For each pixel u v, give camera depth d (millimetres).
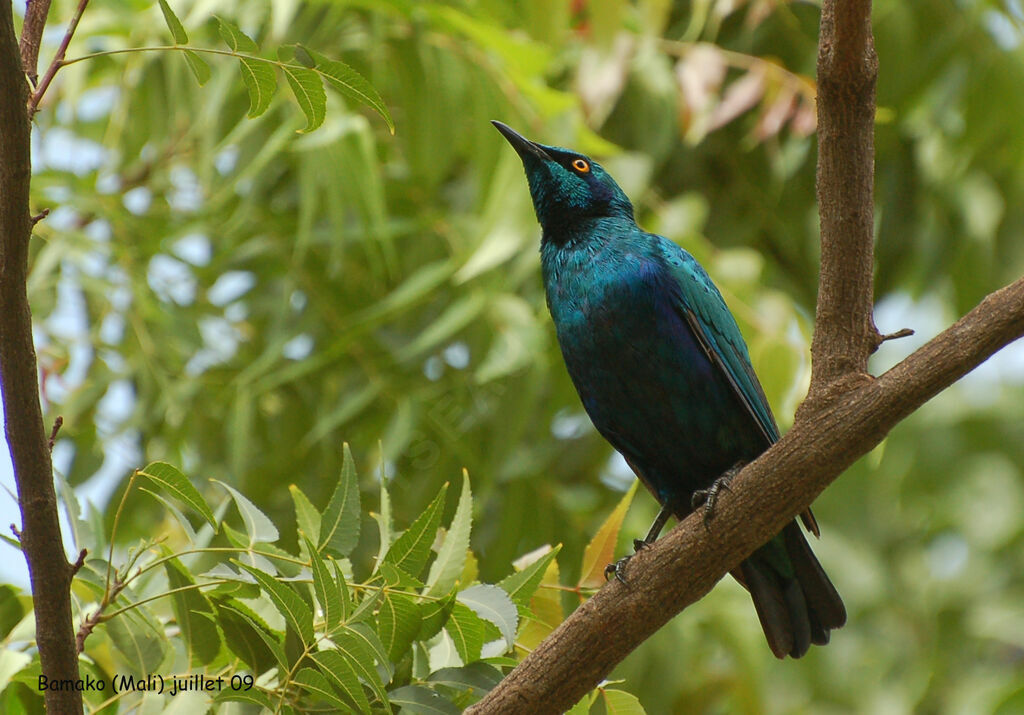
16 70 4398
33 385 4699
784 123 13180
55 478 6211
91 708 6160
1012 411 16422
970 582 15906
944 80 13359
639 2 12750
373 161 11086
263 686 5672
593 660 5691
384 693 5332
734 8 12844
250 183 12242
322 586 5320
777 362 10500
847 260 5781
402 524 12062
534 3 11000
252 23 11969
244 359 12828
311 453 12609
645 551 6059
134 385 12305
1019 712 14750
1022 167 13156
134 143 12758
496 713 5633
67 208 12156
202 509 5305
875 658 14914
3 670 5883
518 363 10984
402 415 11523
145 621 5895
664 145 12406
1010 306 5379
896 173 13328
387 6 10828
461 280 10469
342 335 11781
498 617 5711
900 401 5484
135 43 11484
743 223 13359
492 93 11469
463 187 13250
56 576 4844
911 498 16000
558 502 12133
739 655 11812
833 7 5617
